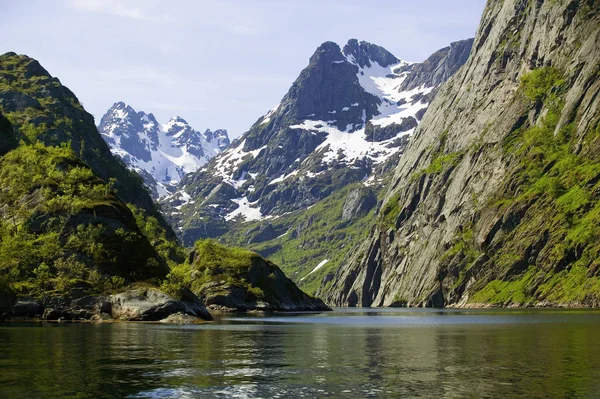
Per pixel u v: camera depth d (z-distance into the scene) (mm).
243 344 87062
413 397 48625
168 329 111750
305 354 75312
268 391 51062
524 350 77562
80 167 169875
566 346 81500
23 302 129500
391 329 122625
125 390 50625
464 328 123250
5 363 63625
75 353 71875
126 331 103625
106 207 155250
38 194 156000
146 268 149875
